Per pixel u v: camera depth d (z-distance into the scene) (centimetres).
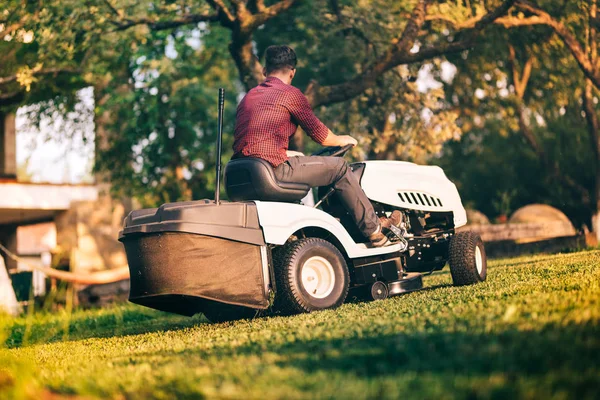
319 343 329
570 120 1858
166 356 358
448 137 1266
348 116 1292
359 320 400
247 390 245
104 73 1333
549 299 383
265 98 532
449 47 1160
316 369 270
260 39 1742
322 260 518
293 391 237
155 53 1416
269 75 559
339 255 526
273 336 375
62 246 1573
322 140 542
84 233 1599
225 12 1106
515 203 1997
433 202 618
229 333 434
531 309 351
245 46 1124
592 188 1908
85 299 1232
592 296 374
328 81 1552
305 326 402
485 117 1817
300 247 507
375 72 1153
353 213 547
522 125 1744
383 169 591
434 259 633
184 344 408
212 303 485
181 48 1448
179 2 1106
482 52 1444
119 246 1641
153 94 1545
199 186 1883
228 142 1820
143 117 1573
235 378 266
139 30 1101
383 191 582
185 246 465
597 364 240
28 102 1357
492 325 318
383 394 226
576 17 1251
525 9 1225
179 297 470
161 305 492
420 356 275
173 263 465
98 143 1619
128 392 265
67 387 293
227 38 1557
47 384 309
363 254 546
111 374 308
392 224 580
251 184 513
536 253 1282
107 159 1647
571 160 1895
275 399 230
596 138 1633
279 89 535
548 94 1681
